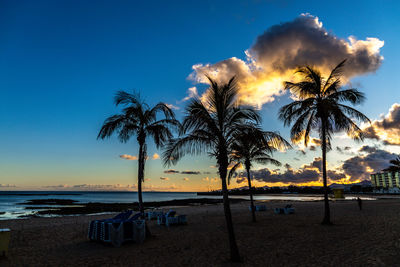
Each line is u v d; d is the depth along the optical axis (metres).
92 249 9.21
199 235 11.80
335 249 8.34
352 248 8.38
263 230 12.74
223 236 11.38
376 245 8.63
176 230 13.64
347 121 13.59
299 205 33.31
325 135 14.14
